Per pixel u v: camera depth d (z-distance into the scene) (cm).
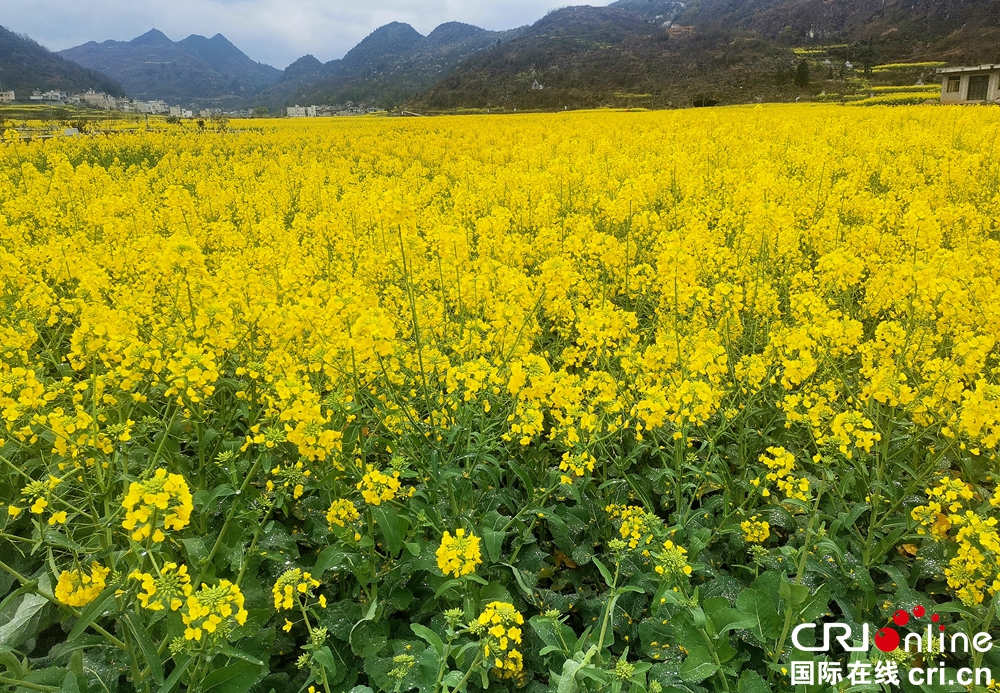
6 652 236
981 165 1062
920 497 334
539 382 309
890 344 375
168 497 212
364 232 774
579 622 311
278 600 229
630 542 279
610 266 579
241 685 235
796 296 455
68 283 589
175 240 366
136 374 335
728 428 385
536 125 2716
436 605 288
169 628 240
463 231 481
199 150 2234
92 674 251
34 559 316
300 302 369
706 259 598
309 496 345
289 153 2022
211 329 363
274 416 327
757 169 988
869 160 1125
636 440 362
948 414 333
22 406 288
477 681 260
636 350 426
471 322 425
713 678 252
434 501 313
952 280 410
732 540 317
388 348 315
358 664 274
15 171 1424
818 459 304
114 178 1381
